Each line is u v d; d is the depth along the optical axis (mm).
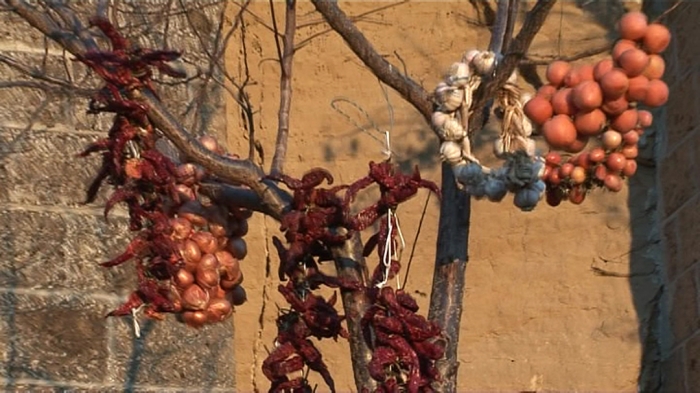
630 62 2896
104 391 4637
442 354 2816
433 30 5613
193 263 3055
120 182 3100
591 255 5328
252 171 3184
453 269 3262
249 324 5227
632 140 3117
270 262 5309
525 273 5309
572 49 5559
